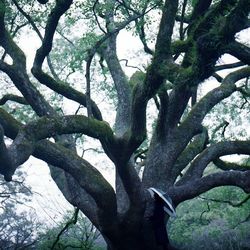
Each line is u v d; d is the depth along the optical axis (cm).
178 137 1584
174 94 1557
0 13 1345
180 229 2486
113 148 1242
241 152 1653
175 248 1452
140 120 1180
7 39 1462
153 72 1065
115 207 1343
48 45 1402
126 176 1284
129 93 1736
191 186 1477
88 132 1219
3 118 1233
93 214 1572
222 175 1457
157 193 1202
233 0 970
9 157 992
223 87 1711
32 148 1080
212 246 2320
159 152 1573
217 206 2370
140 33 1552
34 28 1507
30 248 1947
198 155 1667
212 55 916
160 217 1211
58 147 1330
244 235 2295
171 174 1616
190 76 977
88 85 1280
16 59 1459
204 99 1673
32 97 1462
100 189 1311
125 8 1473
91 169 1344
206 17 1047
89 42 1608
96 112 1644
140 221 1359
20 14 1664
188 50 1311
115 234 1388
